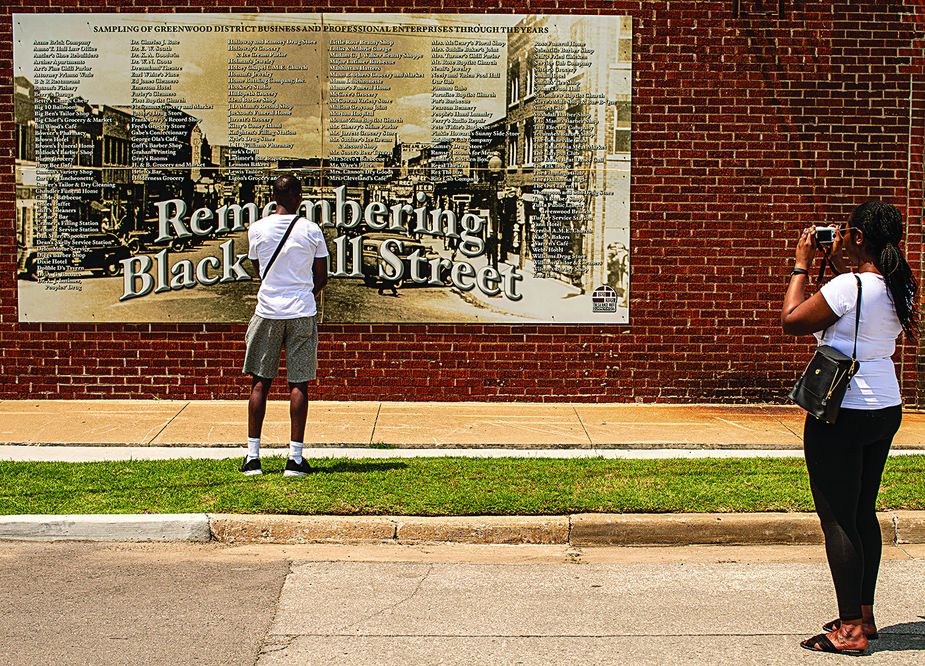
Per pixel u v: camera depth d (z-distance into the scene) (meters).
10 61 10.77
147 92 10.77
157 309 10.90
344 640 5.26
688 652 5.14
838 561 5.11
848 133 10.88
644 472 8.09
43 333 10.93
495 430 9.91
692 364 11.01
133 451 9.05
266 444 9.32
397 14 10.75
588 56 10.79
